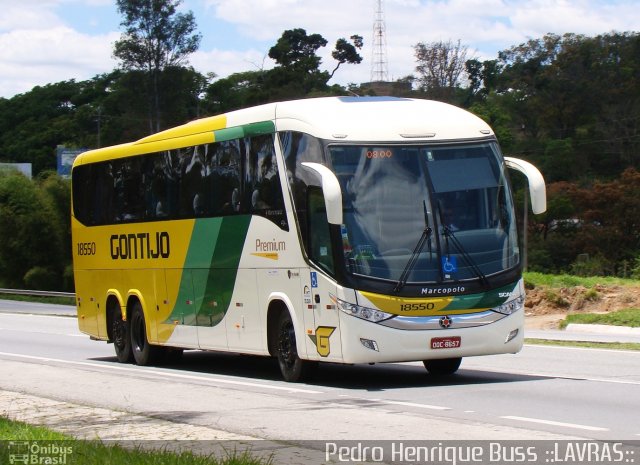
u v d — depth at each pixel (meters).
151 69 90.94
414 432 10.72
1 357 22.55
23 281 81.56
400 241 14.45
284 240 15.63
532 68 97.81
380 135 14.80
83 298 22.70
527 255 68.31
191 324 18.58
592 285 33.56
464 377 16.22
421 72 88.38
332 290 14.48
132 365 20.58
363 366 18.56
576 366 17.59
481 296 14.62
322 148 14.68
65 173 105.38
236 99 100.19
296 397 14.02
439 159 14.89
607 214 67.75
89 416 12.64
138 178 20.31
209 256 17.84
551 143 86.44
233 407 13.16
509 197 15.19
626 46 96.31
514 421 11.36
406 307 14.29
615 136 89.25
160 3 90.69
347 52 104.88
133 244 20.44
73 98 128.50
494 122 83.44
